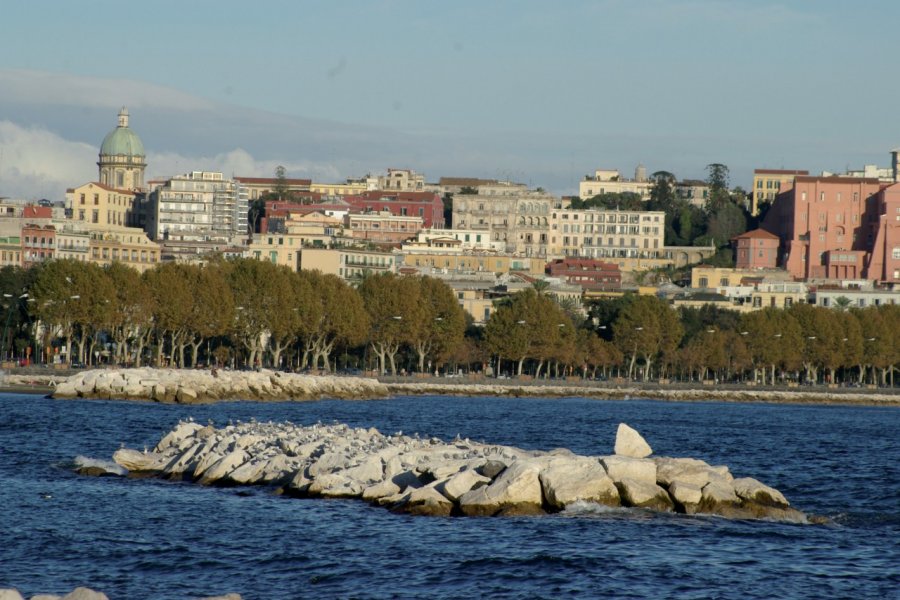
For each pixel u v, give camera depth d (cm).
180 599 16975
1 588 16012
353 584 17862
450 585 17875
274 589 17600
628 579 18325
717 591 17875
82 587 15488
